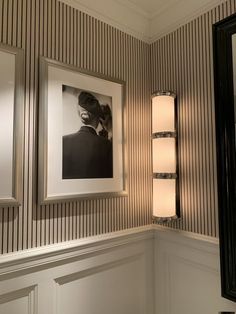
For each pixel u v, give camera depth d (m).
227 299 1.25
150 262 1.62
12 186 1.10
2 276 1.06
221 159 1.27
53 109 1.23
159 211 1.45
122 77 1.56
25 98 1.16
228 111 1.26
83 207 1.34
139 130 1.62
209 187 1.36
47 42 1.25
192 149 1.45
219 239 1.27
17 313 1.11
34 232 1.16
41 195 1.17
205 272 1.37
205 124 1.39
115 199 1.48
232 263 1.22
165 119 1.47
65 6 1.33
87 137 1.35
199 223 1.40
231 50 1.26
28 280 1.14
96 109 1.40
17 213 1.12
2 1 1.12
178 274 1.50
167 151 1.46
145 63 1.70
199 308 1.39
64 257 1.24
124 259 1.50
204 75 1.40
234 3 1.28
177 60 1.55
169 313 1.54
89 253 1.34
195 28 1.45
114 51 1.52
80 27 1.38
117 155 1.48
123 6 1.57
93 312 1.36
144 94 1.67
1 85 1.09
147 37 1.71
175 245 1.52
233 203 1.23
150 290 1.62
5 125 1.09
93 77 1.40
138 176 1.60
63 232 1.26
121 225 1.50
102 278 1.41
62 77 1.27
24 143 1.15
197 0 1.43
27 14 1.19
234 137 1.24
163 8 1.60
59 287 1.24
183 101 1.51
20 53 1.15
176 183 1.50
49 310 1.20
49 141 1.21
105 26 1.49
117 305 1.46
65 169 1.26
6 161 1.09
